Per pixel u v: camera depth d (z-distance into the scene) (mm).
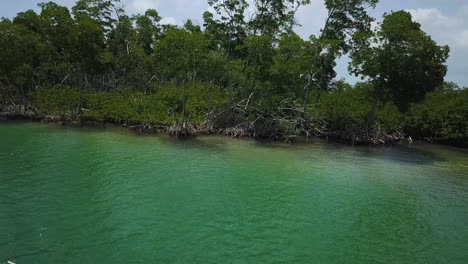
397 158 32000
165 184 21516
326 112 40438
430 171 27781
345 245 15297
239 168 25906
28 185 20031
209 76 38344
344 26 42500
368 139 37812
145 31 55000
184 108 36750
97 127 39719
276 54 37156
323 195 21156
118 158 26766
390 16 32531
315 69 40781
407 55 32625
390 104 42250
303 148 34594
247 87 40031
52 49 43125
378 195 21562
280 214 18109
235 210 18281
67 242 14203
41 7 39531
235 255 14016
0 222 15500
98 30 40938
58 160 25312
